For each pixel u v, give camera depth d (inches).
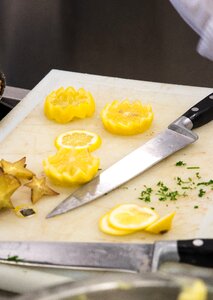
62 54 62.7
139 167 29.4
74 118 33.7
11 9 65.9
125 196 28.1
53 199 28.0
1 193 26.5
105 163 30.5
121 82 37.0
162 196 28.0
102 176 28.9
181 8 48.0
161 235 25.7
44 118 33.9
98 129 32.9
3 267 24.3
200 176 29.3
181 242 23.5
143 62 61.4
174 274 18.1
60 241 25.7
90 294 17.6
